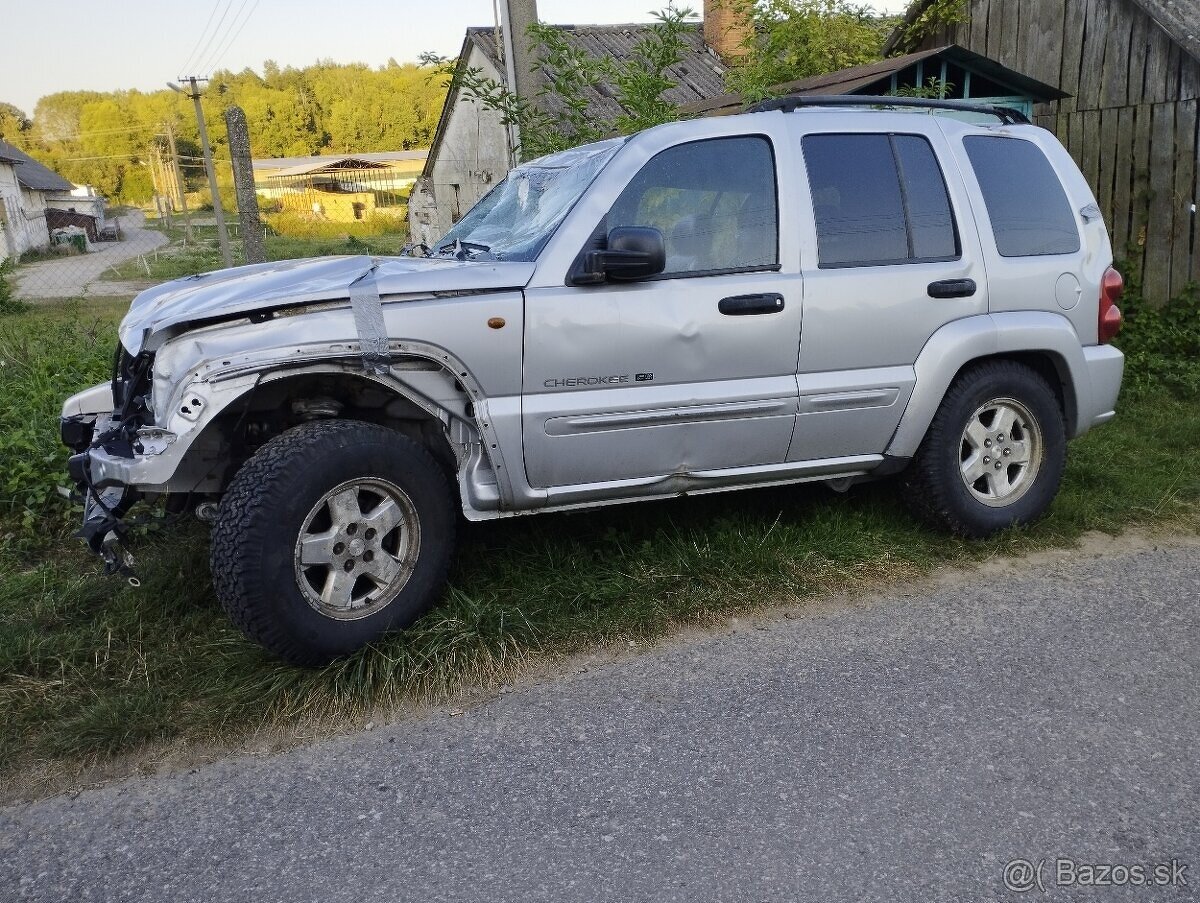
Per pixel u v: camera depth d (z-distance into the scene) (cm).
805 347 399
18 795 291
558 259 366
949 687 334
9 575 431
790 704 326
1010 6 987
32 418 560
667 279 378
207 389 321
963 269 427
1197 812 266
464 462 372
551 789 285
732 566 413
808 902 235
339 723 323
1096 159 915
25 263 3422
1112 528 475
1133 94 874
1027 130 467
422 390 354
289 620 329
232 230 4544
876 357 413
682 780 287
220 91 7544
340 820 274
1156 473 543
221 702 328
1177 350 800
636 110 748
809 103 416
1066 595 406
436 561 364
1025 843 255
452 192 2081
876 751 297
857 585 416
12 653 354
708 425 389
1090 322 464
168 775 299
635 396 375
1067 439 473
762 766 292
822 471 422
